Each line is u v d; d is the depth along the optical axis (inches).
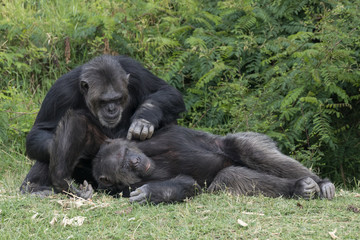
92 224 302.0
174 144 388.2
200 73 606.2
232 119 575.5
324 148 596.7
